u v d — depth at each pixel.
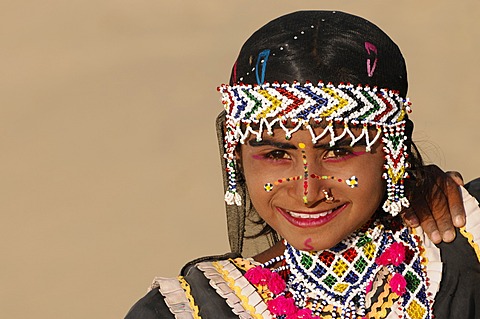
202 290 8.45
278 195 8.12
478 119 33.88
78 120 35.31
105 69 39.69
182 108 35.84
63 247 27.45
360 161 8.06
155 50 41.34
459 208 9.00
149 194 29.61
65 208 29.38
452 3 43.22
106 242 27.34
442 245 8.85
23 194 30.42
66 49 41.94
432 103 35.31
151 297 8.54
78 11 45.28
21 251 27.53
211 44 41.69
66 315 24.53
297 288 8.58
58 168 31.84
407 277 8.62
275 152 8.09
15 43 42.72
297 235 8.16
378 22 42.66
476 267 8.82
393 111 8.15
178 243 26.70
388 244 8.67
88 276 25.95
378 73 8.08
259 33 8.28
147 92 37.41
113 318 24.19
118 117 35.38
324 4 45.09
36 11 45.41
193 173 30.73
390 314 8.49
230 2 45.31
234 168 8.48
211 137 33.28
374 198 8.20
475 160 30.97
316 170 7.97
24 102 37.12
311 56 7.94
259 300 8.38
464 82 36.88
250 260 8.73
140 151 32.59
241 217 9.80
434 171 9.30
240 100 8.11
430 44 40.31
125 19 44.28
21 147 33.50
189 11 44.78
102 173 31.23
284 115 7.87
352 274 8.52
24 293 25.62
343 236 8.20
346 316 8.45
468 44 40.03
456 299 8.70
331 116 7.87
